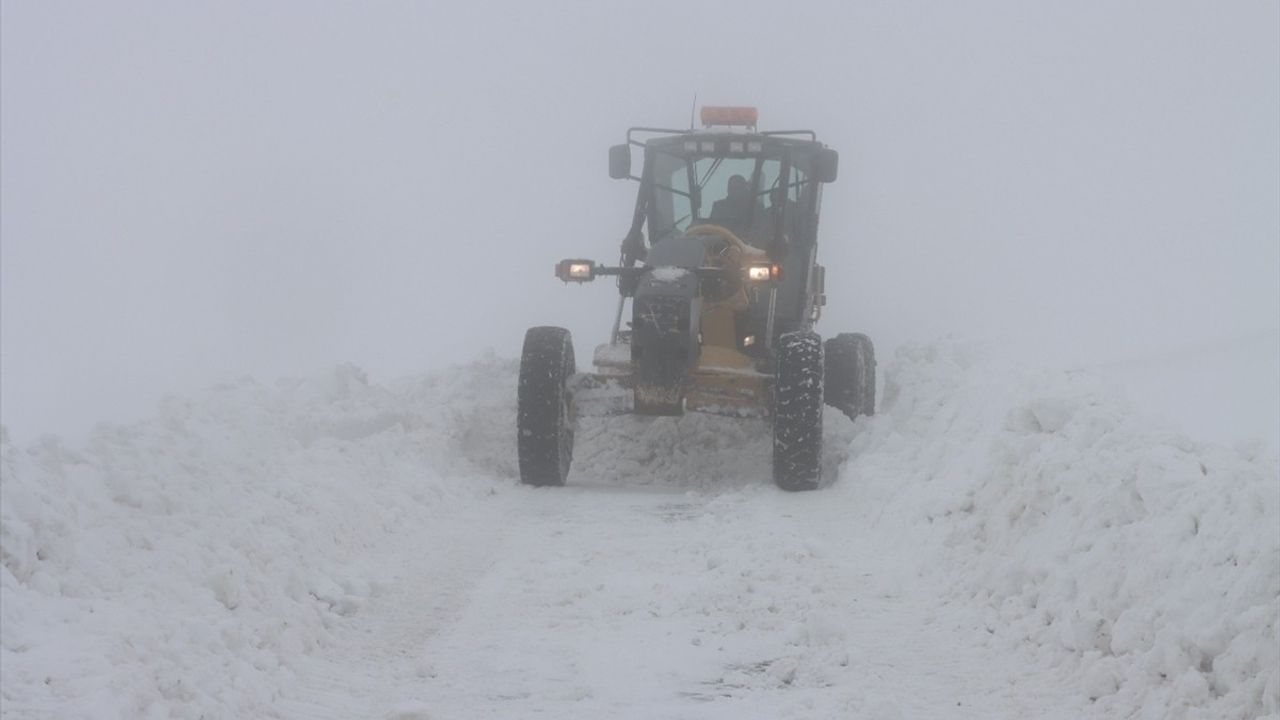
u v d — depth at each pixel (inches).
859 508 502.6
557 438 564.4
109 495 353.1
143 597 310.2
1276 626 271.6
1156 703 282.2
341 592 369.7
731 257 610.9
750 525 466.3
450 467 572.1
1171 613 297.0
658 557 427.5
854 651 332.5
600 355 581.6
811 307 676.1
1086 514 354.6
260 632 318.0
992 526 394.9
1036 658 323.0
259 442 466.9
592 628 351.3
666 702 297.1
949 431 510.0
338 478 465.4
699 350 571.8
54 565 302.7
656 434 636.1
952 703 297.1
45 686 247.9
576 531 470.6
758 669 319.6
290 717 280.1
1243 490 309.4
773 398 566.9
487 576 402.6
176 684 266.2
